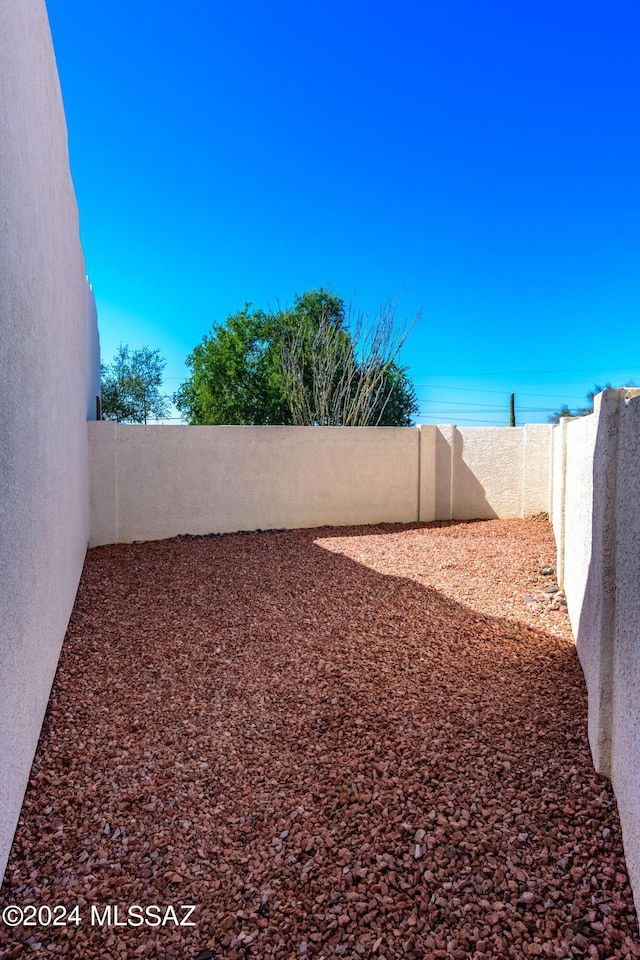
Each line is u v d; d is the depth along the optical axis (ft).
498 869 6.72
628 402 7.63
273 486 32.60
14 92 8.09
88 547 27.94
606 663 8.29
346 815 7.87
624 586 7.57
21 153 8.62
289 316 67.82
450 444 35.63
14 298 7.91
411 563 22.99
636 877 6.19
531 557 23.09
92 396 36.11
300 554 25.35
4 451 7.07
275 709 11.05
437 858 6.94
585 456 11.91
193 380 82.99
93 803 8.24
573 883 6.48
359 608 17.24
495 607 17.10
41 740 9.87
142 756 9.46
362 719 10.50
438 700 11.14
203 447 31.04
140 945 5.91
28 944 5.92
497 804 7.89
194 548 27.32
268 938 5.96
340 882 6.68
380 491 34.71
